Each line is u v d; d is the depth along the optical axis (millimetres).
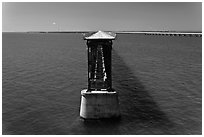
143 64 63094
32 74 48375
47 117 24016
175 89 35375
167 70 53312
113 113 21438
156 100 29500
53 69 54906
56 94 32844
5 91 34531
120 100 29219
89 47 20906
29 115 24719
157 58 76562
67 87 37000
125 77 44969
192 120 23109
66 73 49688
